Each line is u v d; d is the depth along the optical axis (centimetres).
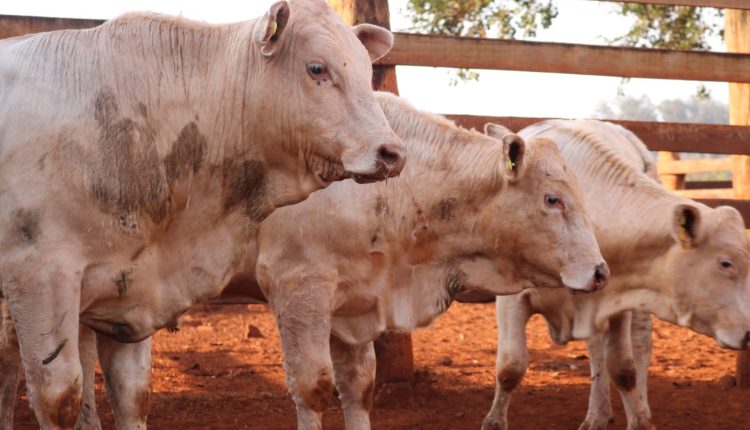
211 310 1229
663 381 856
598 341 674
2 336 528
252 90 407
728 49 872
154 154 399
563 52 754
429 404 752
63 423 380
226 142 413
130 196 391
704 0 794
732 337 575
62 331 377
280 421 688
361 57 408
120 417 444
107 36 405
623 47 768
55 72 392
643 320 680
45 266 376
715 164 1332
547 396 791
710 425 694
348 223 520
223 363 909
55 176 379
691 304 586
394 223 530
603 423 671
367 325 541
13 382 533
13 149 380
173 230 412
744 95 860
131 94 398
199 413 710
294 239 520
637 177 616
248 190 419
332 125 396
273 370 880
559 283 529
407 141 543
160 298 413
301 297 519
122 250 393
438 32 1243
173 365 891
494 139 547
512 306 633
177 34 414
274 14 384
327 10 409
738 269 577
